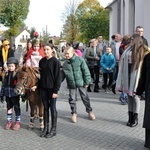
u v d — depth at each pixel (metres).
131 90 6.70
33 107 6.74
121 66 6.95
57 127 7.06
